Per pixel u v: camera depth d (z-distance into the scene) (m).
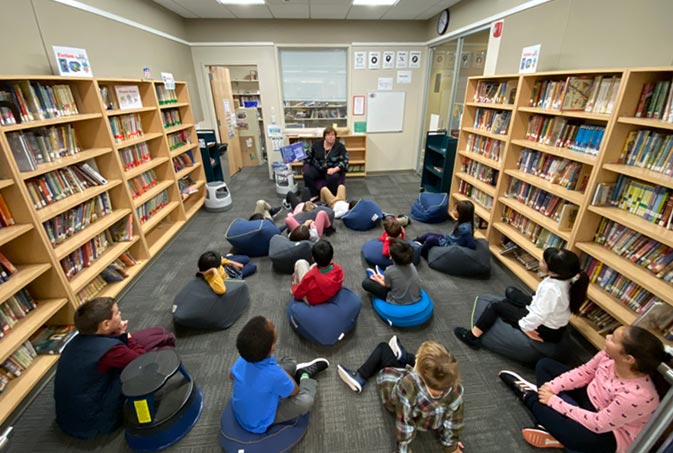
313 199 4.22
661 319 1.56
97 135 2.42
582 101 2.06
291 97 5.40
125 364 1.46
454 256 2.66
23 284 1.67
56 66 2.34
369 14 4.50
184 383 1.57
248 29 4.83
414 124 5.65
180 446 1.45
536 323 1.70
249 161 6.66
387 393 1.54
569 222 2.16
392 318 2.10
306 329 1.96
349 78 5.21
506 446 1.44
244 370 1.35
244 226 3.02
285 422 1.45
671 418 0.88
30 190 1.87
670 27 1.58
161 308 2.37
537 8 2.60
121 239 2.68
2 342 1.62
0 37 1.91
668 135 1.53
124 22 3.21
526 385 1.62
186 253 3.15
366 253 2.88
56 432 1.52
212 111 5.27
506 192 2.86
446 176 4.04
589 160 1.90
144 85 3.10
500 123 2.91
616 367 1.22
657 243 1.63
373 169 5.88
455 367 1.17
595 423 1.24
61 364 1.41
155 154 3.36
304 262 2.41
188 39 4.82
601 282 1.97
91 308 1.42
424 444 1.44
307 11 4.30
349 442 1.46
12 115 1.74
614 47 1.90
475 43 3.76
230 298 2.16
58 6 2.36
